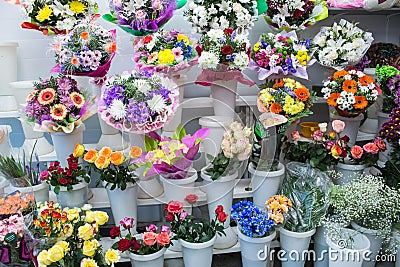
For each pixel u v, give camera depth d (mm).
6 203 1595
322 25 2756
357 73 2213
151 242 1795
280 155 2188
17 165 1771
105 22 2477
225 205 2006
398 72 2270
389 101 2312
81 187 1933
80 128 2010
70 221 1715
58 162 1938
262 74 2111
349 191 1973
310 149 2160
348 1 2420
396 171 2164
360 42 2285
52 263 1576
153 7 1990
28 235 1545
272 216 1887
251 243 1901
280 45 2135
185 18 2205
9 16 2391
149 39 2000
